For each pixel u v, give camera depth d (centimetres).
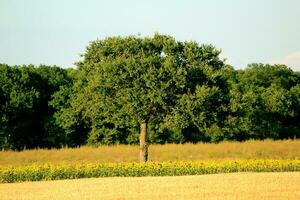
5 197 3916
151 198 3850
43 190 4275
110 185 4562
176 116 6456
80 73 7088
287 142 8525
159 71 6397
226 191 4156
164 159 7106
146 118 6656
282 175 5238
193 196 3922
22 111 10306
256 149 7769
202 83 6762
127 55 6800
